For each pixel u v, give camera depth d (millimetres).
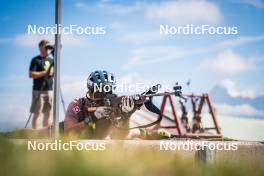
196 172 13852
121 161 13141
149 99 22094
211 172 13922
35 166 12273
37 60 35250
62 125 22234
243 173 14273
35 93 35344
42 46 34938
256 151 20031
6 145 13406
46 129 21281
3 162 12469
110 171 12164
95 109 21719
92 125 21750
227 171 14156
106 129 22000
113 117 21766
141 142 17797
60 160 12516
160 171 13523
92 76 22078
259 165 15180
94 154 13555
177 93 21797
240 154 19750
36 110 35562
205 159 17328
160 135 23062
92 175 11836
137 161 13633
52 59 35781
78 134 21625
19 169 12227
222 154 19422
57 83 21328
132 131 22609
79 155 13055
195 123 44406
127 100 21766
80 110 22141
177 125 41125
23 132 17359
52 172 11875
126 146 17625
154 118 37469
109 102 21812
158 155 15297
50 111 36031
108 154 13945
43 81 35719
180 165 13898
